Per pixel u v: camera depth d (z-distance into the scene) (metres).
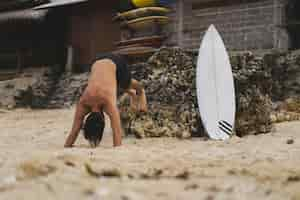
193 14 20.06
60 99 21.59
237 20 18.88
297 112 14.20
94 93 8.72
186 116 10.70
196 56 11.54
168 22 20.53
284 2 17.80
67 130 12.34
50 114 17.42
